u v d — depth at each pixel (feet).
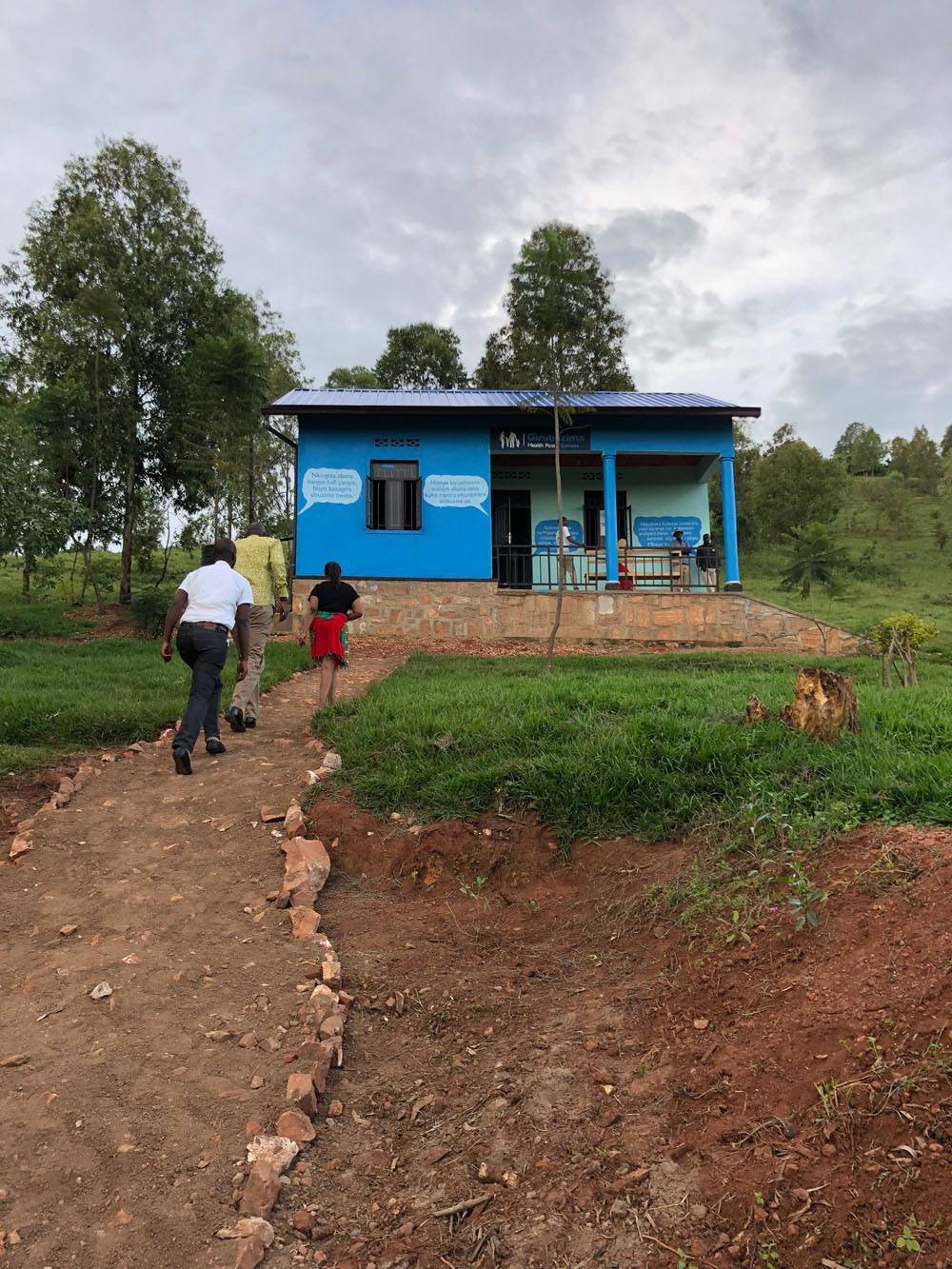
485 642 51.67
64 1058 10.19
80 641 52.19
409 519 55.47
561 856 15.56
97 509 69.67
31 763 20.44
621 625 53.11
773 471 140.77
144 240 67.56
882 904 10.50
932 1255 6.26
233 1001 11.66
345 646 26.53
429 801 17.16
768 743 16.93
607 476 56.03
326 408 52.85
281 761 21.25
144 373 68.80
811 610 84.89
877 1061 8.09
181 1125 9.12
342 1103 9.87
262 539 26.53
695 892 12.62
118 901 14.34
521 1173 8.34
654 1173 7.89
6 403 63.26
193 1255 7.41
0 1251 7.32
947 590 104.83
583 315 39.68
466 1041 11.00
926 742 16.33
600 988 11.64
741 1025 9.61
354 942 13.56
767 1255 6.73
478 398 58.03
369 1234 7.87
